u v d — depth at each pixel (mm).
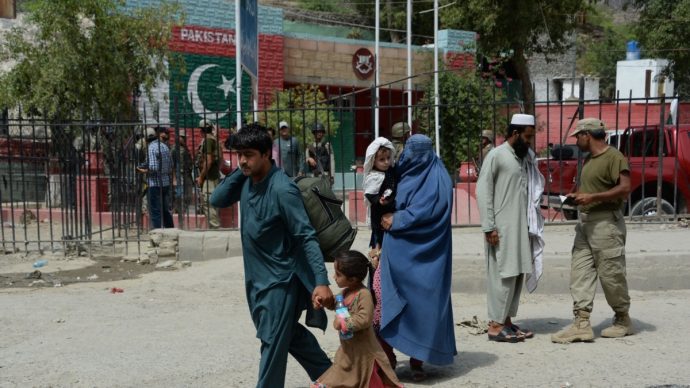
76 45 14875
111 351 6355
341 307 4613
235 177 4828
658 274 8602
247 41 11711
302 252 4543
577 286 6422
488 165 6285
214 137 12656
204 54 19703
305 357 4836
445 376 5512
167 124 11336
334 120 17484
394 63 25188
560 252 9047
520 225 6266
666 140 12727
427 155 5430
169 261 10539
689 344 6227
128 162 11617
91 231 12031
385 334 5301
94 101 15344
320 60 23328
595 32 48219
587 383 5238
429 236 5344
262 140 4457
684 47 28625
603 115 22641
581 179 6438
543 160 13328
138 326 7273
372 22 37156
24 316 7695
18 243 12023
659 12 29562
